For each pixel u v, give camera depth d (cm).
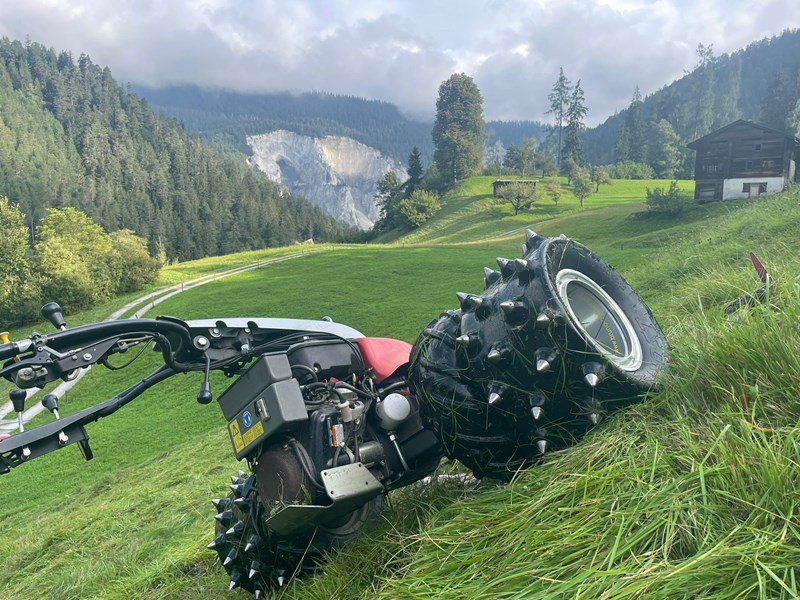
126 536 941
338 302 5847
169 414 3650
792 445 184
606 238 7606
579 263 309
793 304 243
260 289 7112
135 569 624
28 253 8819
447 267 6800
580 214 10381
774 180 7050
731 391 229
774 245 853
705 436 214
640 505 191
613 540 186
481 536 224
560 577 184
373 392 333
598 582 169
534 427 264
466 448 284
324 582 284
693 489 190
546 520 211
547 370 246
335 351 333
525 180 14475
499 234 11206
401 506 316
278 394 288
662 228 7306
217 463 1551
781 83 18312
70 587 716
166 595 449
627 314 315
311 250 10819
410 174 17862
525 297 260
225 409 317
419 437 313
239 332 333
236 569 331
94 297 8169
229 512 334
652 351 298
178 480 1458
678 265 1191
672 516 183
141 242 9150
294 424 286
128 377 4731
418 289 5897
